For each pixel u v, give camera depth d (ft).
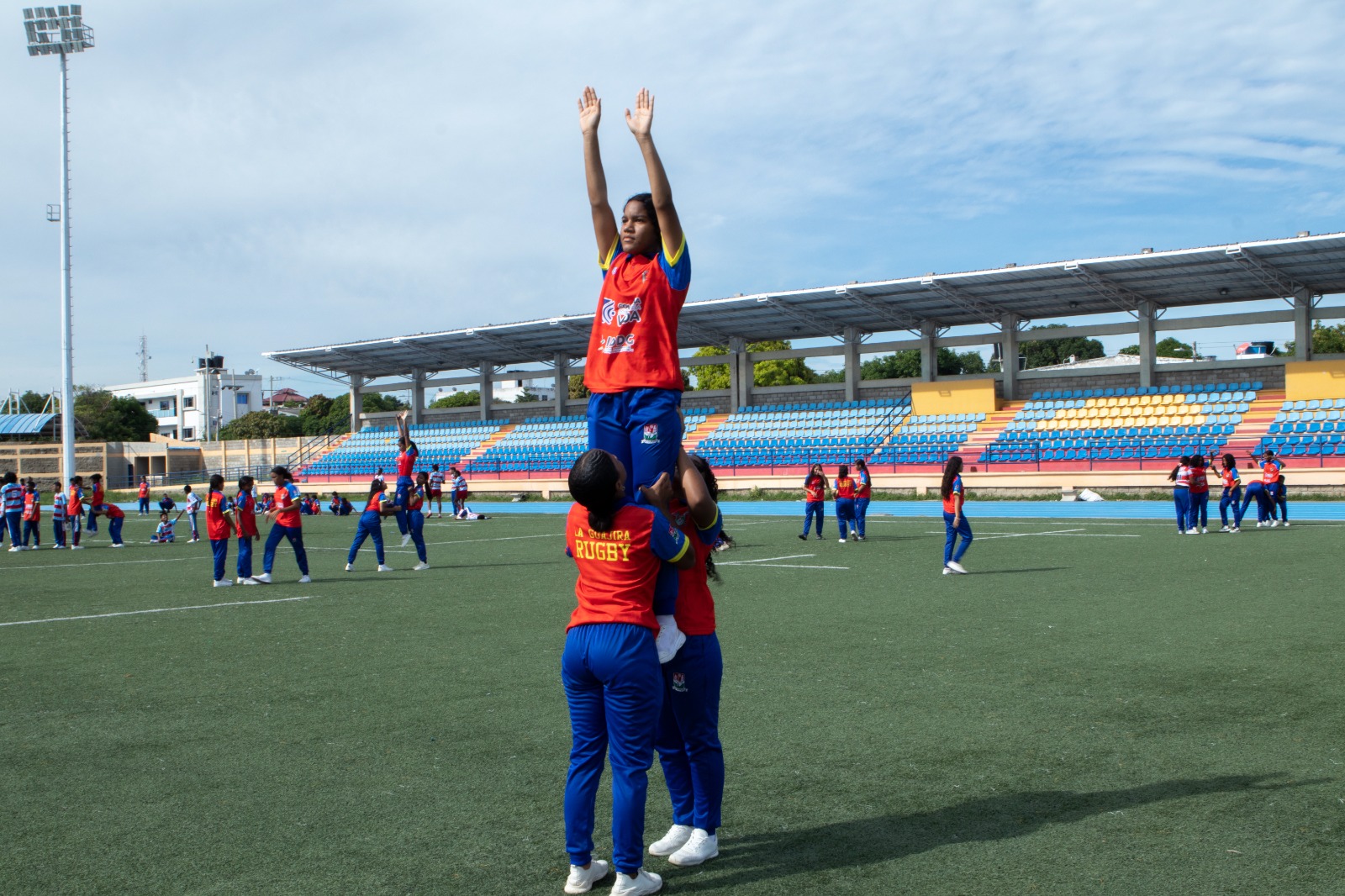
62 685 25.95
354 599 42.93
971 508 98.99
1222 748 18.25
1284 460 98.99
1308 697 21.86
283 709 22.91
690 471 14.52
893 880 12.92
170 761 18.97
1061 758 17.90
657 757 19.45
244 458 201.36
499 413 172.65
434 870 13.60
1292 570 45.19
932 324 130.41
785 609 36.88
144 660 29.32
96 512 89.20
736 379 146.10
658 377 14.64
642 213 15.03
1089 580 43.45
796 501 117.91
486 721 21.42
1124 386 120.06
